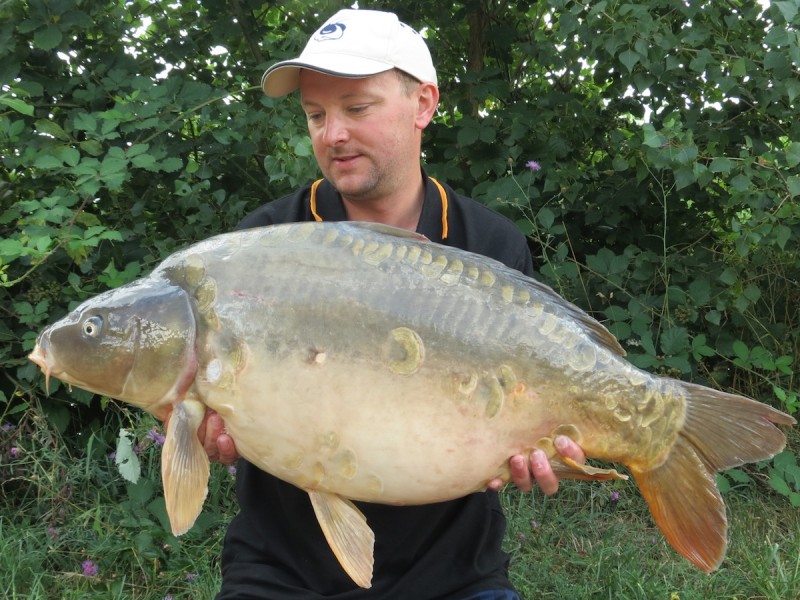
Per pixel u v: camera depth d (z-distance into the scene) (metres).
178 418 1.54
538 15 4.48
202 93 3.53
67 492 3.01
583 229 4.20
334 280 1.53
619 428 1.59
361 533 1.55
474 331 1.53
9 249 2.78
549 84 4.48
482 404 1.53
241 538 1.83
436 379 1.51
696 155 3.22
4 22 3.34
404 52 1.78
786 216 3.32
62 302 3.33
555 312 1.59
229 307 1.53
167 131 3.57
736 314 3.77
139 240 3.57
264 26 4.08
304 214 1.96
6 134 3.19
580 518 3.28
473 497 1.83
